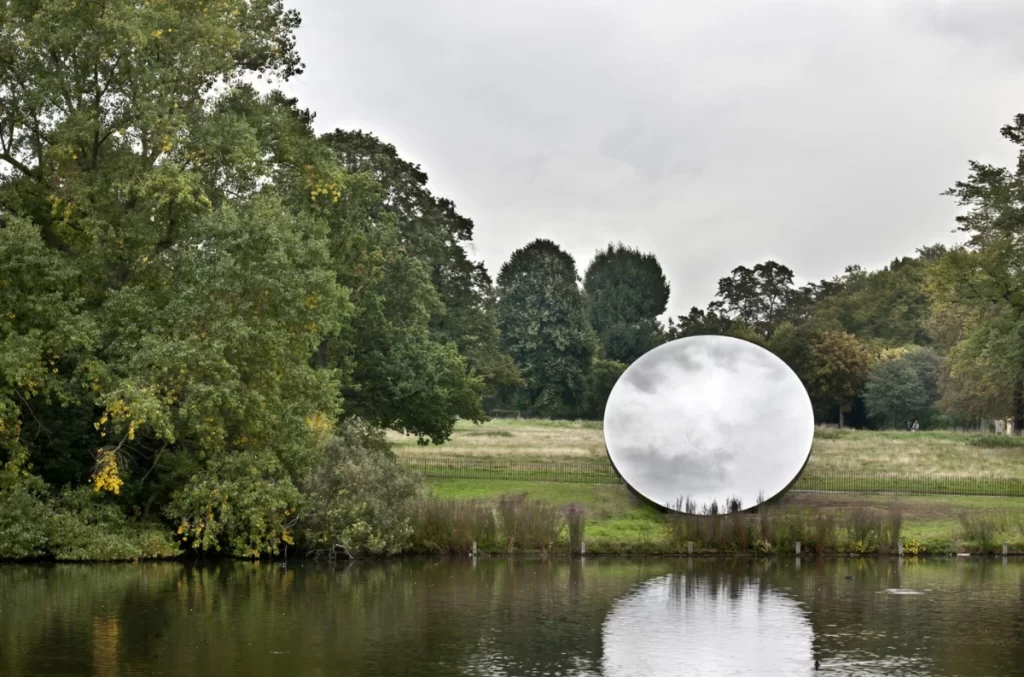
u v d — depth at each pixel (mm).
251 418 34375
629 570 33031
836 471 53156
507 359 67562
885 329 118500
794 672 19422
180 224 35750
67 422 34844
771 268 144125
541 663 19828
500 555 36188
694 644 21688
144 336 32906
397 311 51031
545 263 110812
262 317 34719
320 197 45000
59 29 33469
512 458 57500
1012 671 19562
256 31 39312
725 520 37188
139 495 36094
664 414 42250
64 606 24859
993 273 59000
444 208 63781
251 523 33875
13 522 32156
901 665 20031
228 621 23297
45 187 35000
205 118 35656
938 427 98625
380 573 31641
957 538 37812
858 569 33844
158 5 34344
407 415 51312
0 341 32406
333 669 19062
